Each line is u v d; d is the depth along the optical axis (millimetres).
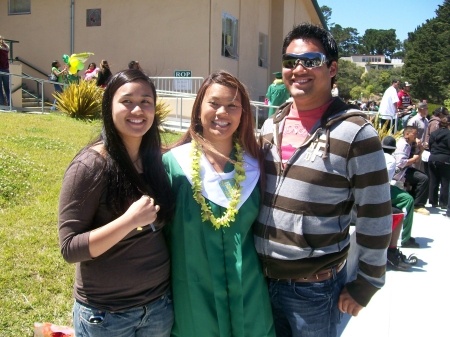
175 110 13055
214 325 2395
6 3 16406
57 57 15859
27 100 14188
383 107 12117
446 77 64188
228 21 14891
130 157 2217
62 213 2006
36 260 3934
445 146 8258
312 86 2365
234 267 2389
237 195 2400
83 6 15266
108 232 1945
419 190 7922
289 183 2344
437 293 4574
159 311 2309
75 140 8391
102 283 2105
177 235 2395
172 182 2465
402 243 5969
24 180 5602
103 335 2129
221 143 2545
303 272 2361
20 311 3297
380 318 4035
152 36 14359
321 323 2432
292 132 2500
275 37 18781
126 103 2098
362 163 2203
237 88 2465
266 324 2480
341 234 2365
